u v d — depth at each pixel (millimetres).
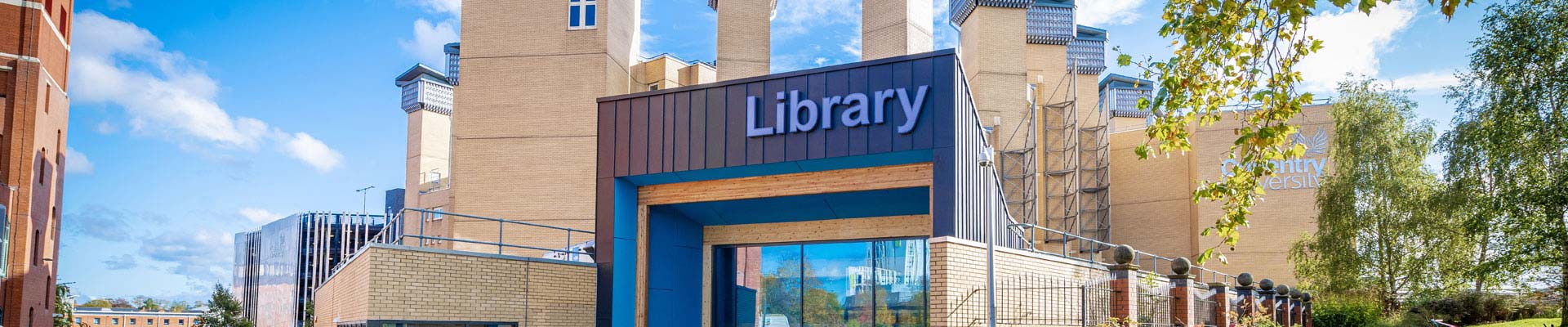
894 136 19109
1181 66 12234
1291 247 49844
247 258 153000
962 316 17453
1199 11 11484
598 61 47938
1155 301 21250
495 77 48781
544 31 48688
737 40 51031
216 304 85875
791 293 23562
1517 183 32531
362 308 18875
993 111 57438
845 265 23094
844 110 19672
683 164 21016
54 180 48125
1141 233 65562
